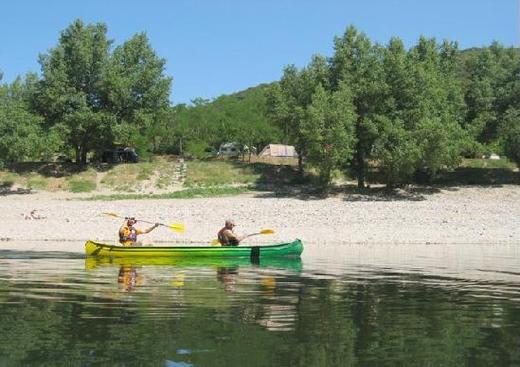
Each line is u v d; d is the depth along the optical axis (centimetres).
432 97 4950
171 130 7738
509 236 3256
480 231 3366
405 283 1499
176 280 1521
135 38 6266
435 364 743
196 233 3192
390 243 3006
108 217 3619
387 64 4997
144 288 1359
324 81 5275
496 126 5659
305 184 5284
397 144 4716
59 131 5597
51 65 5900
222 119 7850
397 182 5094
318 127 4650
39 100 5803
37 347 801
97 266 1870
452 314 1063
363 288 1397
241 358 758
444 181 5450
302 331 912
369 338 871
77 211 3794
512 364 746
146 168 5625
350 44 5250
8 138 4909
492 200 4525
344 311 1084
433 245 2950
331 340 855
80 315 1016
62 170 5575
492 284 1495
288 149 7669
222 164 5819
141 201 4325
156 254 2150
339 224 3484
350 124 4697
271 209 3875
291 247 2197
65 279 1519
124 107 6122
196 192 4822
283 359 755
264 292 1312
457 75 6059
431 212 3847
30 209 3875
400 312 1078
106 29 6094
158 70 6247
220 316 1017
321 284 1465
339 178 5438
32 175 5412
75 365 722
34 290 1311
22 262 1969
